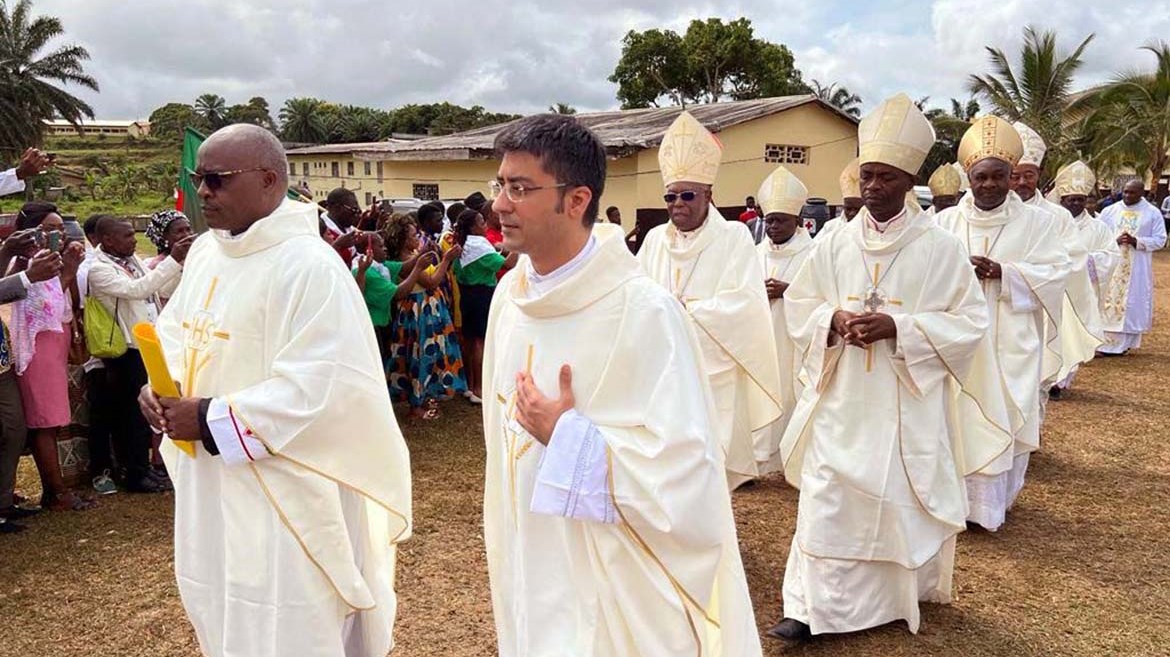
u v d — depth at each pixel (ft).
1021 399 18.61
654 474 7.01
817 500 13.33
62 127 349.61
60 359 18.42
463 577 16.07
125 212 151.53
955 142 112.16
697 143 17.13
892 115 13.07
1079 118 106.42
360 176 95.35
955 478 13.56
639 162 56.65
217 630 9.68
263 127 9.80
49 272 15.87
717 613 8.12
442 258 27.45
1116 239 37.27
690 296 17.40
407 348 26.55
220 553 9.55
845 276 13.83
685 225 17.51
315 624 9.26
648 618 7.44
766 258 22.27
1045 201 24.44
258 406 8.82
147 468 20.29
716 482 7.29
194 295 9.89
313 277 9.23
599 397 7.38
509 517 8.26
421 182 80.28
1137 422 26.86
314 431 9.04
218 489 9.45
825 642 13.69
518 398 7.44
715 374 17.15
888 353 13.15
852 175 26.18
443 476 21.47
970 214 20.02
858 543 13.24
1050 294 18.66
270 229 9.41
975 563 16.72
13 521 18.13
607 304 7.43
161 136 306.55
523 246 7.34
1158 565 16.67
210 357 9.41
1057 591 15.55
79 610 14.74
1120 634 14.05
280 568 9.14
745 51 123.65
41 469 18.81
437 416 26.58
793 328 14.38
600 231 7.71
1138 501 20.16
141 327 8.70
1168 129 98.94
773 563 16.83
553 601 7.61
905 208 13.53
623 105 132.16
